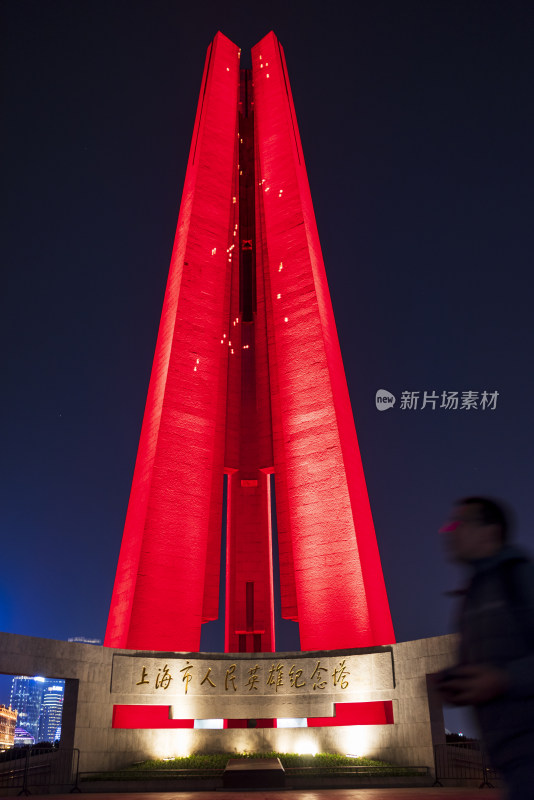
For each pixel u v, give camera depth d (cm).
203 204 3150
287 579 2753
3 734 8850
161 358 2922
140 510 2559
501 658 205
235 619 3275
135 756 1939
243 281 3803
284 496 2877
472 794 1423
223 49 3712
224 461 3153
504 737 204
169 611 2378
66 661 1866
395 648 2030
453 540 240
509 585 217
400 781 1778
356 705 2094
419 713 1914
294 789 1692
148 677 2014
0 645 1717
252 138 4025
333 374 2809
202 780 1731
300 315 2925
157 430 2619
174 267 3186
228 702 2066
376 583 2583
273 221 3212
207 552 2767
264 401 3219
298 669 2116
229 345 3219
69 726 1836
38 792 1677
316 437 2684
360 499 2706
